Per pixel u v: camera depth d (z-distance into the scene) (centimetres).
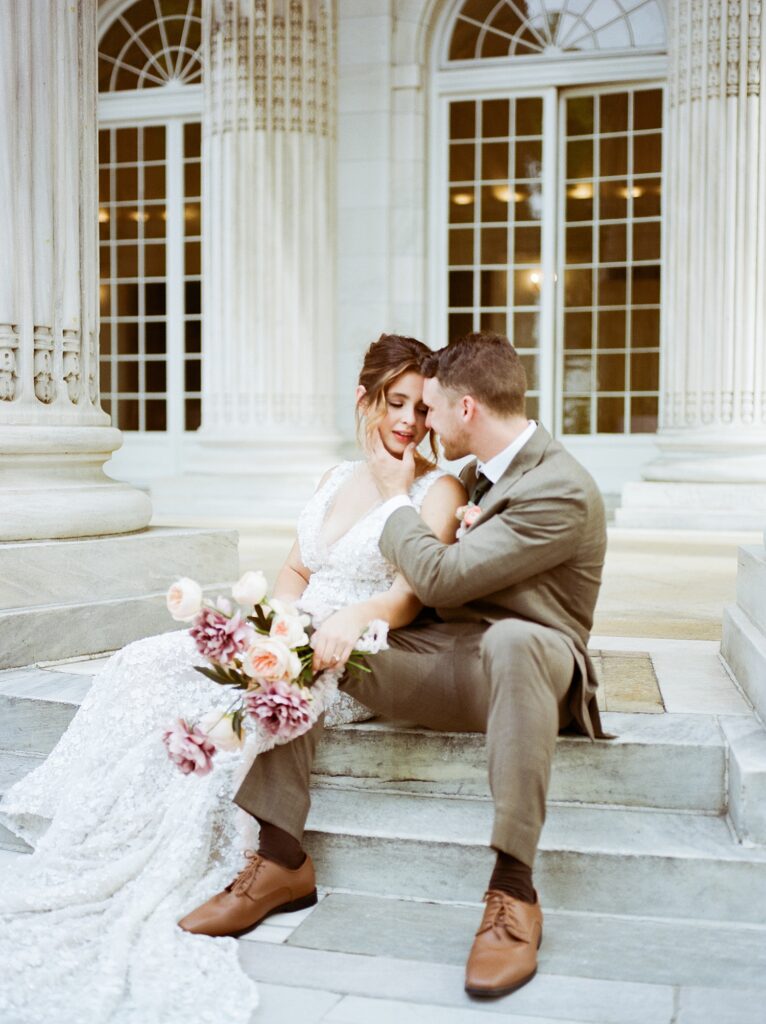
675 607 555
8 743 364
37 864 302
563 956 262
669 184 1023
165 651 317
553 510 279
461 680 293
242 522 1022
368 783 322
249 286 1130
